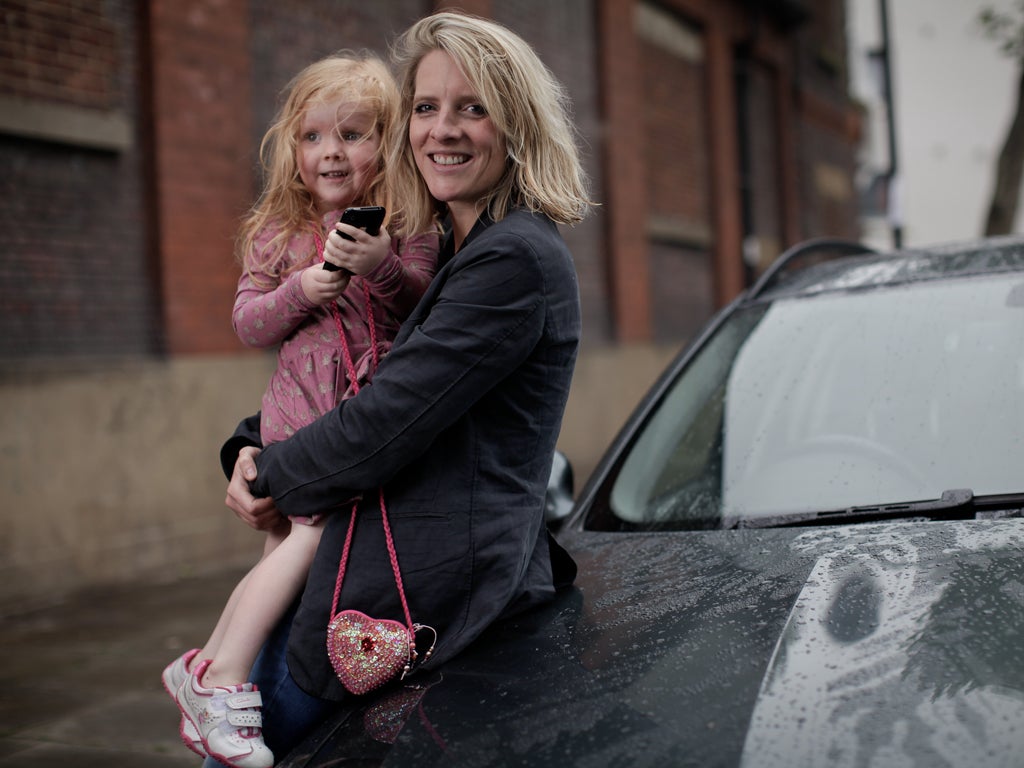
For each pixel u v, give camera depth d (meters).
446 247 2.10
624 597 2.00
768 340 2.83
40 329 6.70
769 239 17.92
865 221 28.16
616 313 12.95
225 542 7.83
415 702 1.76
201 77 7.70
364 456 1.82
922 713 1.46
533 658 1.81
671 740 1.51
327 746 1.76
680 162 14.97
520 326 1.82
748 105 17.16
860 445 2.41
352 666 1.82
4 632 5.91
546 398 1.91
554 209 1.93
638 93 13.64
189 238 7.60
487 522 1.85
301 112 2.16
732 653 1.68
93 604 6.52
